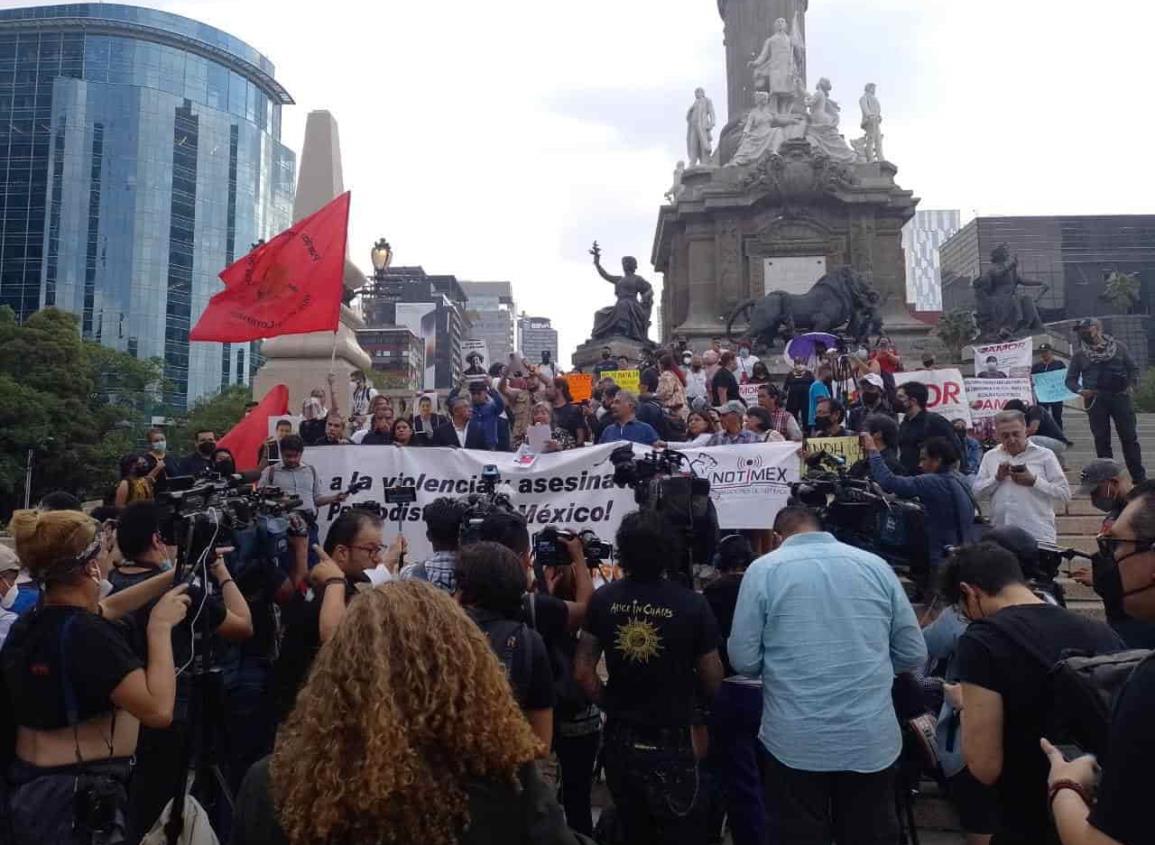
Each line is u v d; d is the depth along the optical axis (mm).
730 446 9414
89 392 54969
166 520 5016
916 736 5465
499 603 4586
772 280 34281
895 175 36125
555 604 5531
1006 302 31109
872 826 4707
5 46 118438
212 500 5000
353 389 18906
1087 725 3014
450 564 5617
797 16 39094
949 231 187750
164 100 121812
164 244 120250
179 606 4297
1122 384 13789
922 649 4988
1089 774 2773
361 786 2279
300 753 2396
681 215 35250
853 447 9789
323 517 8922
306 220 10898
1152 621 3074
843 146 35844
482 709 2480
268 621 6090
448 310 138250
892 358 18969
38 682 3979
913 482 7613
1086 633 3705
